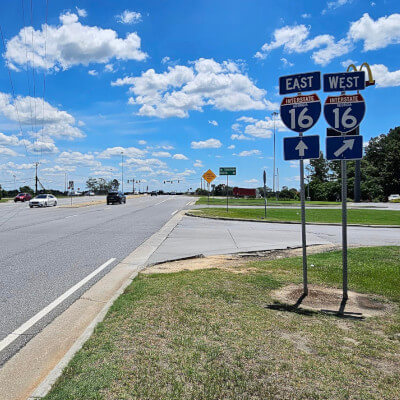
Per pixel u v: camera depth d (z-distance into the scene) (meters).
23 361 3.61
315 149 5.86
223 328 4.17
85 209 34.38
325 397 2.80
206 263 8.86
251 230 16.72
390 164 76.19
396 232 17.09
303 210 5.97
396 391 2.92
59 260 9.02
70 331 4.44
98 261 8.97
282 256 10.06
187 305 5.01
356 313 4.97
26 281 6.87
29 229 16.20
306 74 5.95
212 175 33.50
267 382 2.99
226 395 2.79
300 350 3.65
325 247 11.45
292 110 6.03
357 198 58.34
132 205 42.50
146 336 3.88
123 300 5.26
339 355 3.57
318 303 5.41
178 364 3.25
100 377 2.99
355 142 5.73
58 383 2.91
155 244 12.03
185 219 22.36
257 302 5.33
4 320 4.78
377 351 3.70
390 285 6.47
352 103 5.77
